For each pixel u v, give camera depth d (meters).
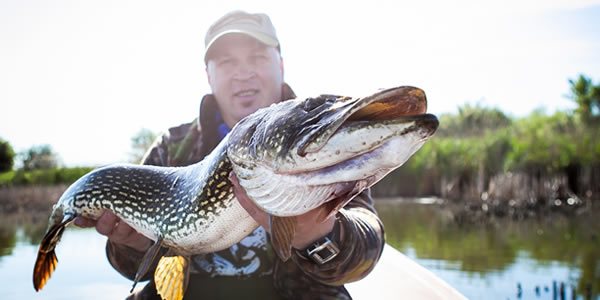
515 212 5.34
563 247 3.26
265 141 0.59
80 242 2.10
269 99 1.09
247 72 1.04
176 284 0.77
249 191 0.63
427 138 0.50
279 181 0.59
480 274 2.48
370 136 0.52
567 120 9.80
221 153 0.70
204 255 0.93
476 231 3.99
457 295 0.88
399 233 3.83
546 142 7.63
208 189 0.72
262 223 0.65
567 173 7.29
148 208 0.79
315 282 0.85
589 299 2.03
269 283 0.91
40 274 0.88
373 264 0.77
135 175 0.83
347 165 0.54
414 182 8.38
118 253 0.90
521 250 3.14
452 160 7.90
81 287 1.15
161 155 1.07
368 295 0.88
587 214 5.32
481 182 6.41
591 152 7.18
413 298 0.87
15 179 8.44
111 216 0.82
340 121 0.52
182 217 0.75
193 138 1.06
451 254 2.99
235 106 1.06
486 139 7.98
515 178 5.98
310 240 0.71
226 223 0.72
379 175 0.56
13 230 3.39
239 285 0.89
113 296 1.06
